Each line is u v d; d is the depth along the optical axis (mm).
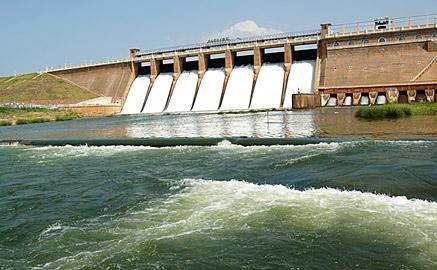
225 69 98812
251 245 12375
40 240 13945
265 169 21562
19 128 67562
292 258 11508
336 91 78250
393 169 18891
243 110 82938
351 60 84062
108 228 14531
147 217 15336
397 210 14008
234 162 24172
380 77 78250
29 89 127500
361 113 51844
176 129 49438
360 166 19953
